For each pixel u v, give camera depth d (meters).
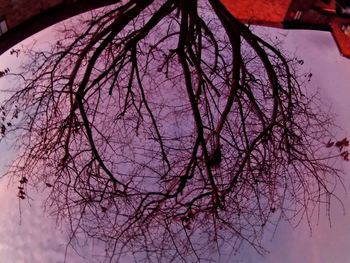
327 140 12.94
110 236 9.80
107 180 9.62
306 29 15.31
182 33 8.91
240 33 9.91
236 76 8.81
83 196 9.76
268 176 10.17
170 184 10.17
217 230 10.49
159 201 8.81
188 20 9.77
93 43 9.36
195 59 9.34
